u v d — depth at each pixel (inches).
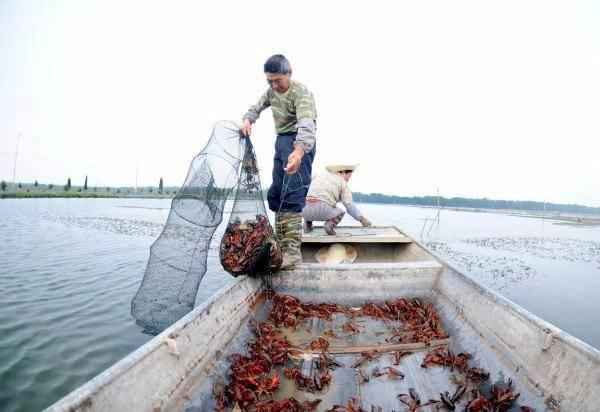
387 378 108.8
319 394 100.5
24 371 214.4
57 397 193.3
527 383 92.5
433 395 101.4
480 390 102.3
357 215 268.2
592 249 784.9
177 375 83.4
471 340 122.6
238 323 123.3
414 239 233.9
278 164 173.6
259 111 174.9
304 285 164.6
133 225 925.2
